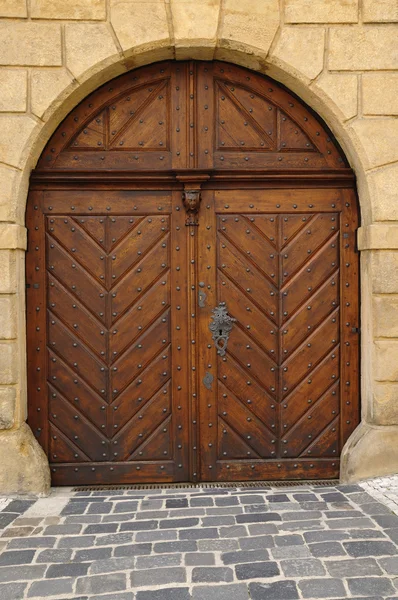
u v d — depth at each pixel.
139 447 4.96
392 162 4.72
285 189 4.98
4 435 4.61
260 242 4.98
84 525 4.02
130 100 4.92
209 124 4.93
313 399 5.01
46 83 4.60
